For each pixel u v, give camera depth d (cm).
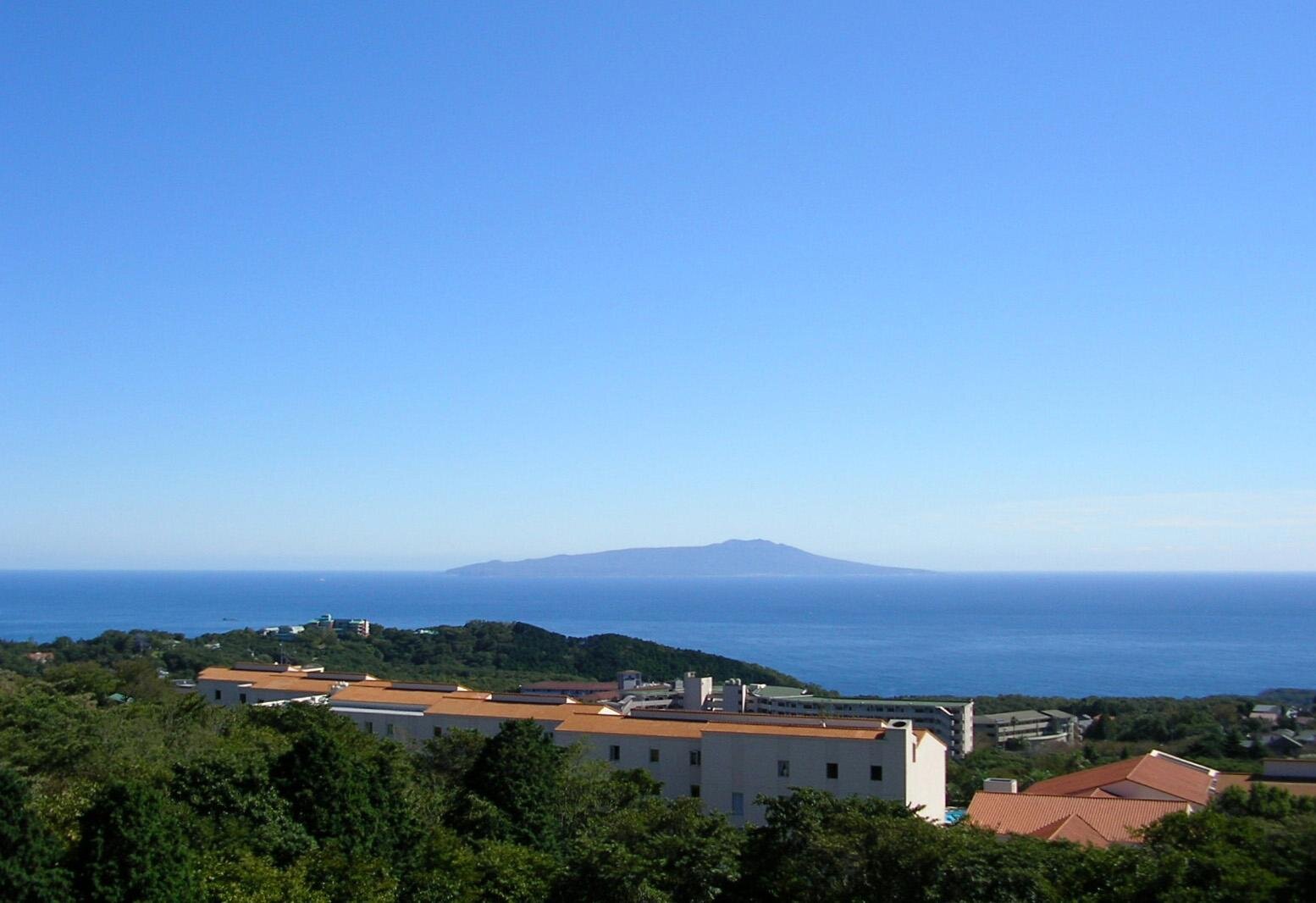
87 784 4091
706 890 3516
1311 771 7144
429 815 4331
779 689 15425
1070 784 6569
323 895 3309
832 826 3547
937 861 3312
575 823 4584
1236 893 3180
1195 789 6278
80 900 2895
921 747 5997
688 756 6181
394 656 17325
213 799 3762
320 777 3844
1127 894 3247
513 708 7100
